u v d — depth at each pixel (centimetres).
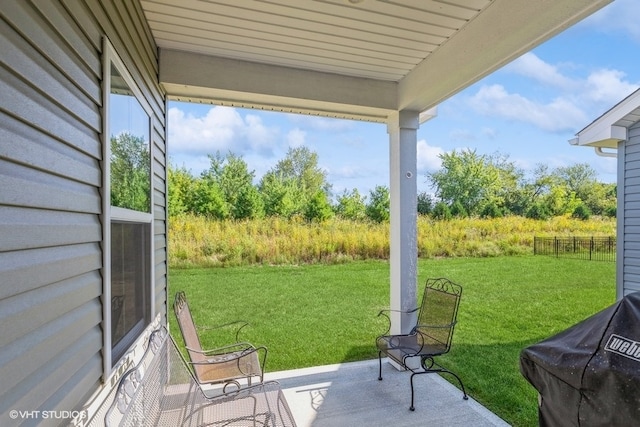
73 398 116
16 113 89
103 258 146
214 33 255
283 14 231
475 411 269
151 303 248
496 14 214
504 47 217
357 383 319
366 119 373
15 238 87
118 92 179
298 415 265
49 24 107
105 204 149
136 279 215
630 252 487
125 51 189
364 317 565
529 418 258
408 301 348
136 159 216
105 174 150
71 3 122
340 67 311
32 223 95
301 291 673
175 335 505
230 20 238
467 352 407
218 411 195
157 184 279
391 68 314
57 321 107
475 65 243
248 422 183
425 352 290
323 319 556
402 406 277
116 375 162
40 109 101
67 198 117
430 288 350
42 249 100
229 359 263
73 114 122
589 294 677
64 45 117
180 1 217
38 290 97
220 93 304
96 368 136
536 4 186
